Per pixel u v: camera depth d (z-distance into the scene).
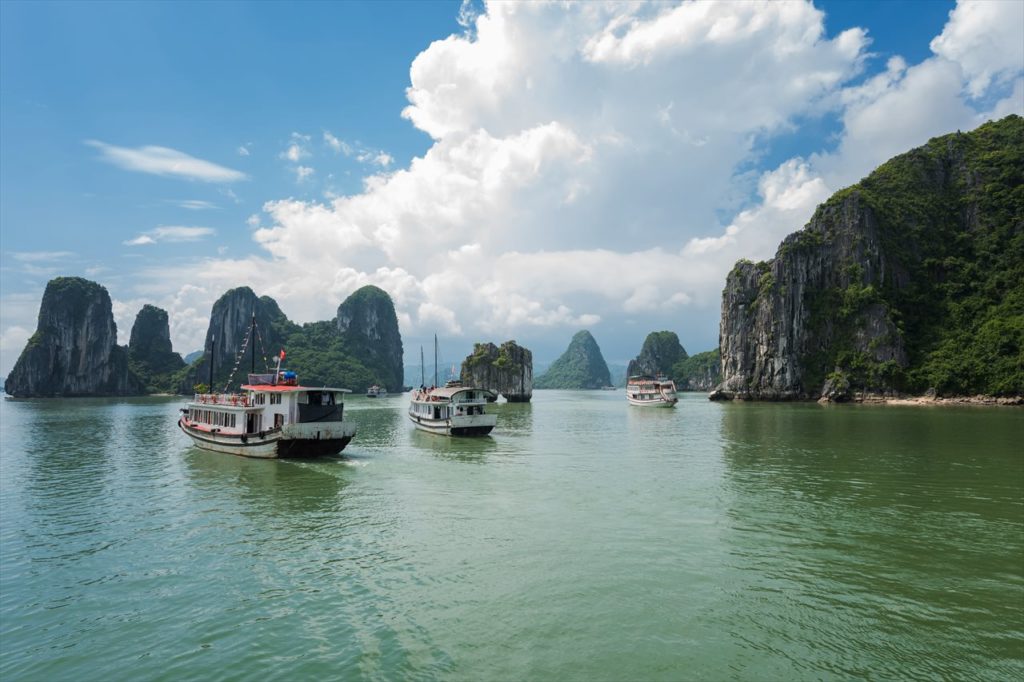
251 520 22.80
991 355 106.88
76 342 189.25
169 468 35.19
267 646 12.52
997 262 123.94
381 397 184.12
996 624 13.09
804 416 76.75
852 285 128.25
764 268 142.25
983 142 143.38
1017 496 25.58
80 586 16.08
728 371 143.62
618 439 50.06
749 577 15.99
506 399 144.38
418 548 18.94
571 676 11.16
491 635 12.86
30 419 80.19
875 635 12.65
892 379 115.62
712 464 35.06
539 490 27.72
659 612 13.86
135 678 11.34
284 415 37.12
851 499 25.11
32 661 12.07
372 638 12.80
